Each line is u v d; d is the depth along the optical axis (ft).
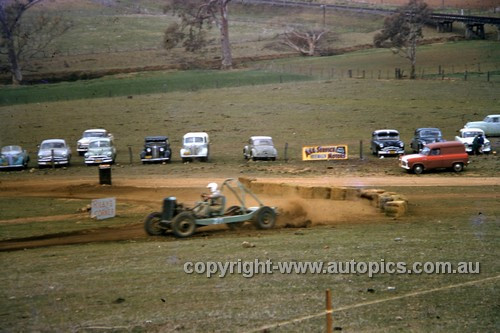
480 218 98.17
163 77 420.77
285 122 271.90
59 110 315.78
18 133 268.00
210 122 277.85
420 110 281.33
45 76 437.99
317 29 538.06
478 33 502.38
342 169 176.24
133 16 639.35
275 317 53.98
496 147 208.64
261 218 89.15
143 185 148.87
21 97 364.79
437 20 530.27
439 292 60.13
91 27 584.40
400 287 61.72
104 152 198.49
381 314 54.49
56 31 547.49
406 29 395.75
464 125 249.34
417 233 85.40
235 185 141.28
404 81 351.87
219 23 457.68
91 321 53.52
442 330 51.06
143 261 71.67
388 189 135.54
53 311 56.13
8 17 439.22
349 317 53.83
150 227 86.99
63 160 196.44
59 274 67.31
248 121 276.82
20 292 61.57
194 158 200.34
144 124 278.87
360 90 334.03
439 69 385.70
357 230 88.33
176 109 308.40
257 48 527.40
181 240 83.05
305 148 195.62
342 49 506.07
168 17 642.63
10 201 128.47
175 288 61.87
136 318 54.13
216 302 57.82
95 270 68.44
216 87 371.35
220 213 87.04
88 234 90.02
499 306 56.44
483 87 324.39
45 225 99.19
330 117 277.03
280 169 177.27
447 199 120.47
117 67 463.01
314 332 50.60
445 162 165.68
